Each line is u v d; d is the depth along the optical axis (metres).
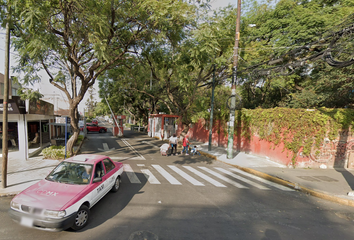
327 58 7.49
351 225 5.75
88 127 34.50
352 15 9.34
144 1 9.79
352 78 12.23
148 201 6.76
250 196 7.65
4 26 7.75
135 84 22.77
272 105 20.19
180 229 5.11
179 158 14.55
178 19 10.49
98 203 6.49
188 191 7.84
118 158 13.58
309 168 11.66
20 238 4.54
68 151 12.46
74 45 10.84
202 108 20.27
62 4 9.28
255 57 17.72
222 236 4.89
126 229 5.04
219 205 6.70
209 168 11.84
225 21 14.48
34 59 8.70
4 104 7.25
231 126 13.98
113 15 10.11
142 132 39.94
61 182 5.60
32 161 11.37
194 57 11.13
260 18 18.66
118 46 12.27
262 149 14.55
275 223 5.67
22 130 11.77
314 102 14.59
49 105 17.02
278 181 9.53
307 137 11.47
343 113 11.48
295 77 17.30
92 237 4.66
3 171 7.34
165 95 27.11
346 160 11.77
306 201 7.45
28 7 7.64
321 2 16.34
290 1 16.17
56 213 4.41
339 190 8.30
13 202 4.68
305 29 13.80
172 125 26.78
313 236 5.08
